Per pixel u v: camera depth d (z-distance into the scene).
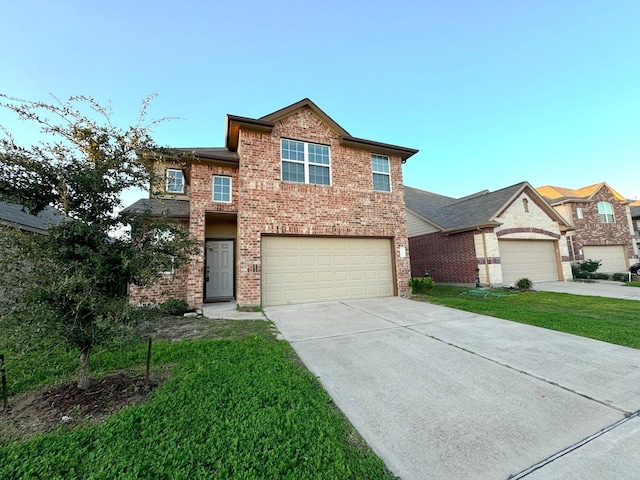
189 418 2.62
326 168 9.75
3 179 2.83
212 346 4.71
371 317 6.97
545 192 23.00
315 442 2.32
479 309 7.73
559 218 15.06
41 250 2.74
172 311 7.11
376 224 10.19
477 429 2.59
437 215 16.55
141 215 3.41
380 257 10.27
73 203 3.09
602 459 2.18
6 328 2.55
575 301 9.21
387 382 3.56
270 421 2.59
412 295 10.23
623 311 7.58
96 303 2.77
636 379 3.55
